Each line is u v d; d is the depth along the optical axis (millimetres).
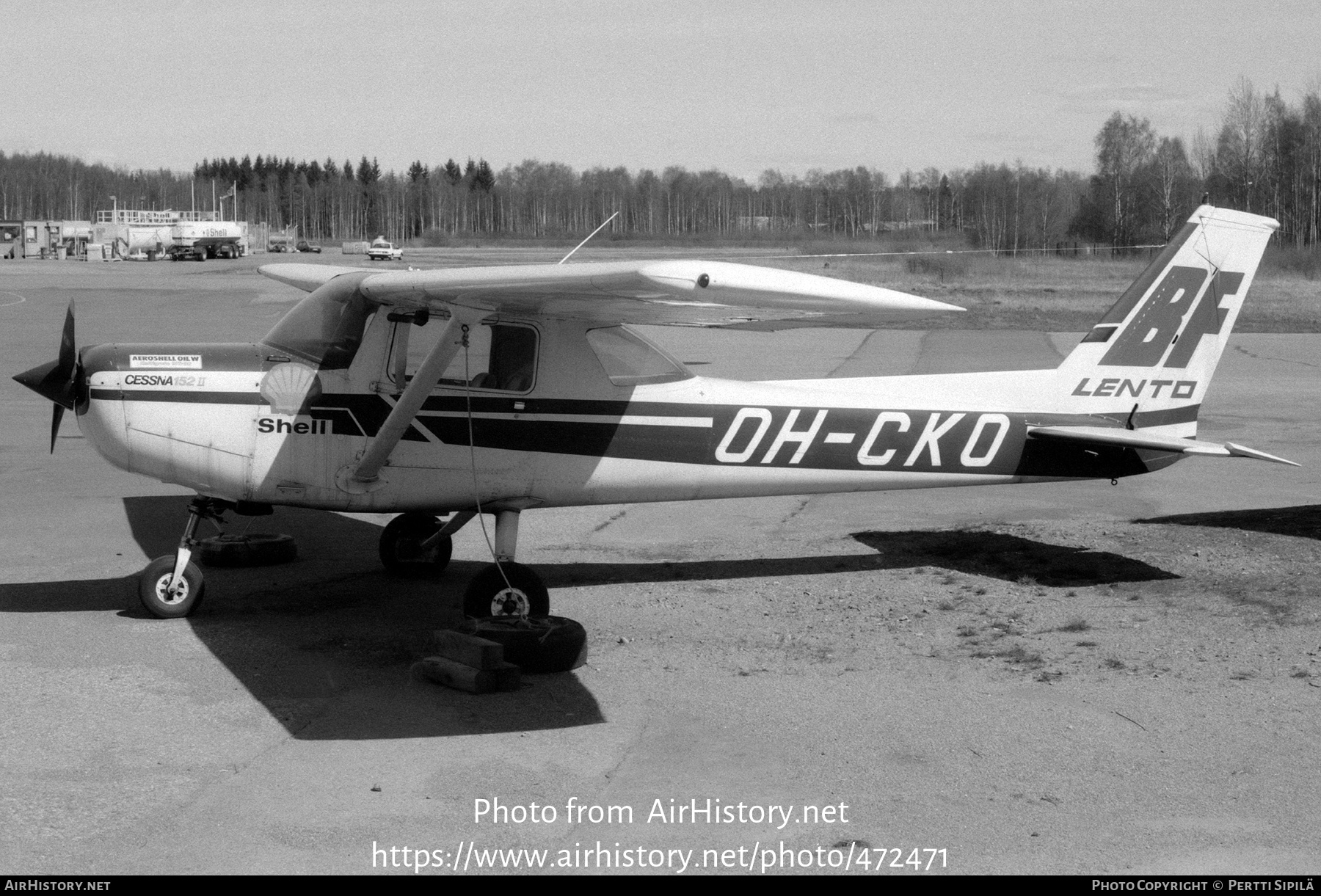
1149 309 7848
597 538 9070
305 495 6723
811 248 82125
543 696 5613
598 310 6227
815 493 7492
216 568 8055
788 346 25375
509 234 129125
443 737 5086
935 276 50625
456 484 6855
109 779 4613
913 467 7539
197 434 6570
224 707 5418
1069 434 7469
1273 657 6043
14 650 6203
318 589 7531
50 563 8109
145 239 79375
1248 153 71500
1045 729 5168
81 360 6684
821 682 5816
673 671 6004
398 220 151125
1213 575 7562
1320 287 44219
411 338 6723
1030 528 9195
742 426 7215
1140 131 81125
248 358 6688
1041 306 36656
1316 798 4449
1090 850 4062
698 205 121062
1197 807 4387
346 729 5168
